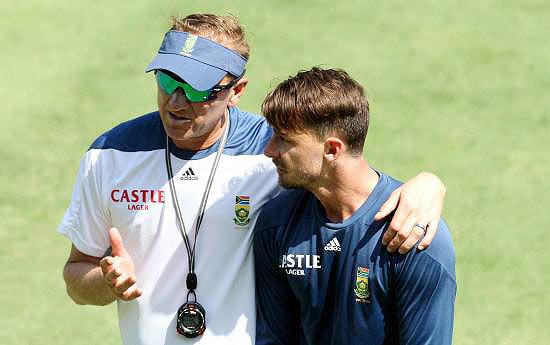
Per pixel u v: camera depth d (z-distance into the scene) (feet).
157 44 128.36
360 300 44.32
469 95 116.57
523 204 96.22
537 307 80.79
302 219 45.68
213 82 44.91
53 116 113.91
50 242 92.07
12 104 116.47
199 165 47.57
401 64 123.13
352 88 43.55
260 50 125.90
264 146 48.47
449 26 131.34
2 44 129.80
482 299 82.07
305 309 46.14
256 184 47.85
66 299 83.66
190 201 47.47
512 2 137.39
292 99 42.70
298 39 128.77
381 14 134.82
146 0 140.15
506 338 76.64
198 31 46.68
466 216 94.32
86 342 77.15
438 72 121.29
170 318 47.93
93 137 109.70
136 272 48.19
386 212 43.11
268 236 46.34
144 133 47.88
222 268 47.83
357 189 44.16
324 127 42.83
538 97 115.85
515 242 90.12
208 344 47.57
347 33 130.21
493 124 110.93
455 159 104.32
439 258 42.88
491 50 125.59
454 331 77.66
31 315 81.05
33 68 123.95
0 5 140.05
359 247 44.04
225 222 47.55
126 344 49.06
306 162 43.42
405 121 111.55
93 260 49.32
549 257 87.76
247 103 112.88
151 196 47.44
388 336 45.01
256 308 48.37
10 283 85.51
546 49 125.70
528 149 106.22
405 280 43.19
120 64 124.26
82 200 48.08
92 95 117.91
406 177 100.37
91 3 139.95
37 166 104.78
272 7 136.87
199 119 45.37
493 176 101.30
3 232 93.40
